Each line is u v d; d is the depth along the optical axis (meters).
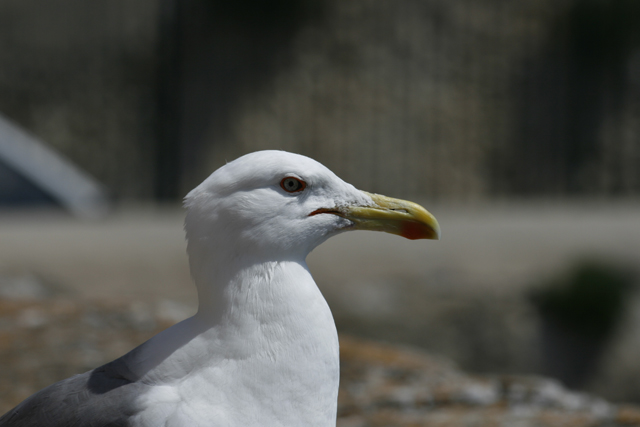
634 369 11.37
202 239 3.32
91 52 23.86
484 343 10.99
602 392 11.36
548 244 13.14
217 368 3.20
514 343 11.12
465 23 25.22
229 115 24.14
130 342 6.71
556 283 11.73
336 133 24.67
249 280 3.27
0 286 9.41
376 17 24.97
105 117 23.83
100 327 7.11
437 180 24.91
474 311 11.07
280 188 3.38
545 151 25.22
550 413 5.57
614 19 25.11
